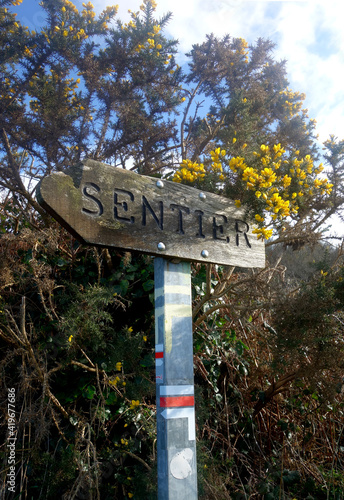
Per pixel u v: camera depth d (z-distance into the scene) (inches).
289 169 109.6
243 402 118.9
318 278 96.6
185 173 93.7
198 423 99.0
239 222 83.7
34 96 173.3
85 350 102.5
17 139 149.3
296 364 106.1
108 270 119.2
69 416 96.9
